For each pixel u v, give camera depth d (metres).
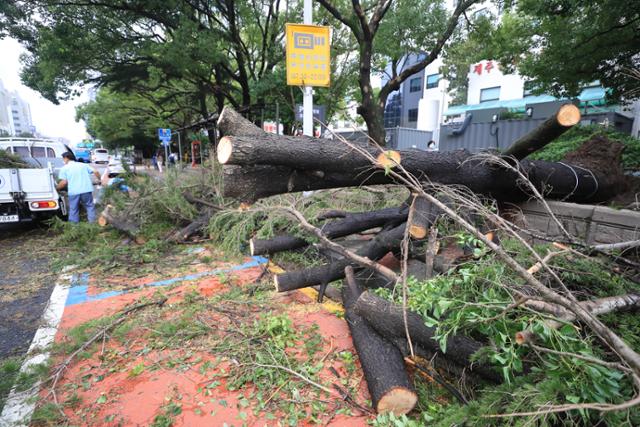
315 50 6.96
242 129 2.97
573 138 7.78
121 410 2.21
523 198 4.30
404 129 17.64
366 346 2.34
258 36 15.94
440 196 3.42
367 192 5.48
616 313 1.96
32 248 6.07
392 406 2.02
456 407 1.86
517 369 1.70
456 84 26.64
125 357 2.78
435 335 2.06
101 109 30.50
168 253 5.52
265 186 3.14
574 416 1.52
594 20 6.84
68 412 2.20
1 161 7.32
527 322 1.81
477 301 1.99
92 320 3.27
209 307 3.52
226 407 2.20
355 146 2.91
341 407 2.17
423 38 9.78
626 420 1.39
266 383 2.39
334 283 3.98
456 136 11.73
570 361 1.62
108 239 6.18
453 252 3.54
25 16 11.07
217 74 15.16
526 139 3.33
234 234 5.08
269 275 4.43
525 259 2.46
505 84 21.84
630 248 2.71
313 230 3.19
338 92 16.44
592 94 12.99
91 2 11.05
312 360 2.62
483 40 10.38
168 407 2.20
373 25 8.35
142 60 14.07
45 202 6.70
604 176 4.30
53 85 13.92
